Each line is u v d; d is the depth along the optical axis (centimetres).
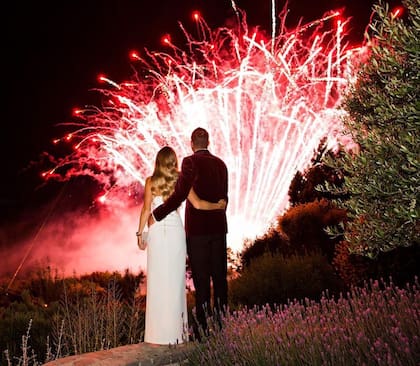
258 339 538
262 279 1005
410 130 470
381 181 486
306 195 1262
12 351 775
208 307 655
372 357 459
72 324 813
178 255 676
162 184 671
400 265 830
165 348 652
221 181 661
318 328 525
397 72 478
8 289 1245
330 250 1119
